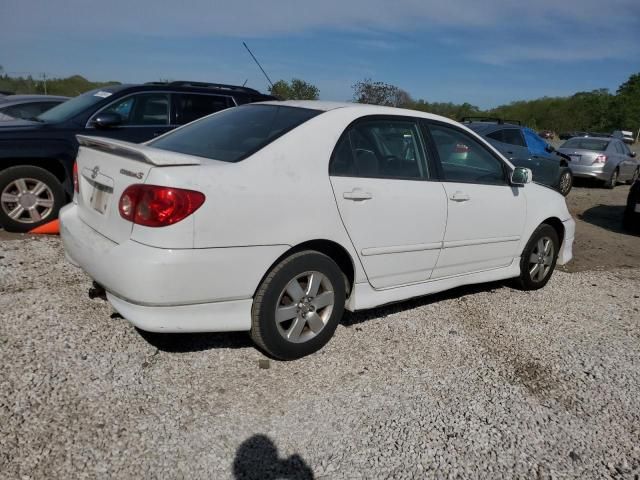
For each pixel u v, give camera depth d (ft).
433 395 11.00
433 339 13.52
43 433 8.75
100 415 9.35
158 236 9.54
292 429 9.52
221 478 8.25
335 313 12.12
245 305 10.71
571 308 16.81
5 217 19.03
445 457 9.20
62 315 12.65
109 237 10.41
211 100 23.62
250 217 10.30
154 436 8.98
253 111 13.46
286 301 11.33
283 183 10.86
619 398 11.61
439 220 13.85
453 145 14.88
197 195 9.70
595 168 50.08
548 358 13.15
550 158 40.19
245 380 10.87
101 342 11.65
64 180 20.61
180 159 9.90
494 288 18.04
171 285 9.64
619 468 9.40
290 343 11.47
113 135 20.98
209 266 9.93
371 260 12.58
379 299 13.14
